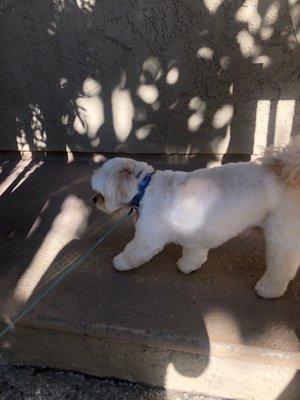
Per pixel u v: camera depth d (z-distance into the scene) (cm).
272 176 63
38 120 115
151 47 99
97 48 102
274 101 99
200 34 95
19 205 100
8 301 73
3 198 104
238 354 62
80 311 70
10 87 111
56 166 117
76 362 74
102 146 115
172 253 81
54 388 73
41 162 120
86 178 109
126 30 98
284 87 97
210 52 96
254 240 82
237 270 76
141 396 71
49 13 99
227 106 102
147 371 70
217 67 98
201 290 72
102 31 99
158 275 76
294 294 70
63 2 97
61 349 73
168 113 106
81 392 72
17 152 122
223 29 93
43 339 72
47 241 88
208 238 67
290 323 65
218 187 64
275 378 64
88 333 68
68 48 103
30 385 74
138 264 74
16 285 77
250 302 69
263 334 63
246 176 64
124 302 71
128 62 102
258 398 67
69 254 83
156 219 68
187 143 109
